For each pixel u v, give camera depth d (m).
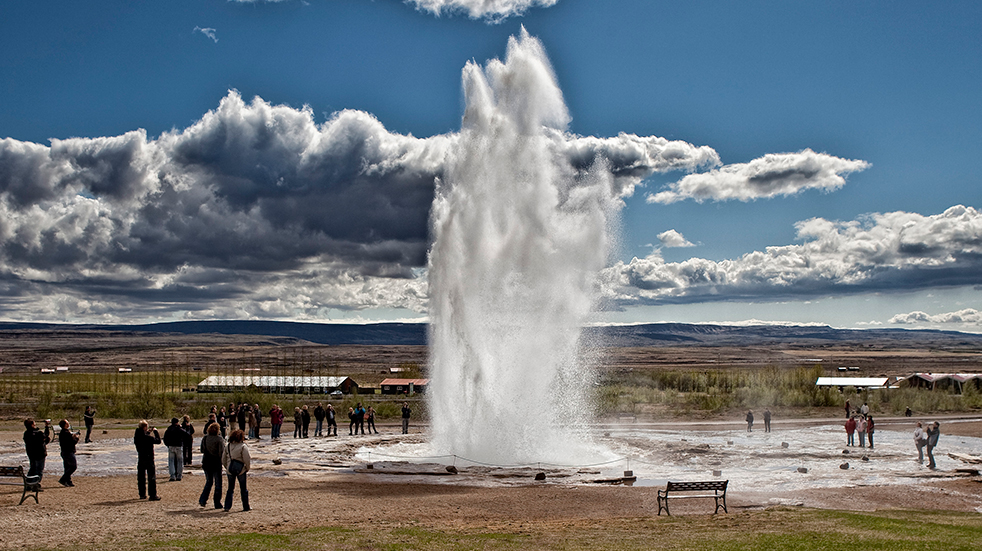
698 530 18.06
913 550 15.10
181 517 18.39
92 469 30.78
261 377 136.50
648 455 38.19
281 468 32.50
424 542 16.02
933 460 33.62
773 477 31.00
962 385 103.75
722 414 70.88
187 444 31.75
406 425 52.50
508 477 30.53
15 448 39.62
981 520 20.25
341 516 20.33
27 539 15.38
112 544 14.87
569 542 16.23
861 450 40.78
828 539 16.38
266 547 14.83
